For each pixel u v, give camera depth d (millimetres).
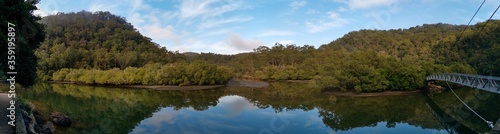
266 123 31469
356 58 65125
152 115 35750
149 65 93750
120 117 33938
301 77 107438
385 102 48906
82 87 77625
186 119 33219
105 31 139000
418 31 149250
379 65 62375
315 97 55719
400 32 151750
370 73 56625
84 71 88750
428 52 101188
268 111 39062
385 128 30922
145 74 82375
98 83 85625
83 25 140500
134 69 86000
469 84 34531
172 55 133875
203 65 87312
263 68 120562
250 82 99250
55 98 49062
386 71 58688
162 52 137750
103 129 27438
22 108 20172
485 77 29375
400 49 115125
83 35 131750
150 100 52438
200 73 83938
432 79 55312
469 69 65062
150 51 130250
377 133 28703
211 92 69375
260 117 34594
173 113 37281
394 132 29250
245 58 141875
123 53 114500
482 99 46719
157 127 29172
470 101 46031
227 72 95812
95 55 108125
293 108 42344
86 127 27312
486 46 82625
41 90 63094
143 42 139375
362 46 138375
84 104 43812
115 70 87438
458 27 139750
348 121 34094
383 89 57656
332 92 59250
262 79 114750
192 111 38938
